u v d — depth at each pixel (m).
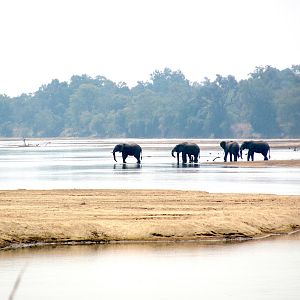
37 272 74.88
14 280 71.81
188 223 95.50
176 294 67.44
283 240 93.38
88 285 70.06
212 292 68.44
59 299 66.12
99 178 174.50
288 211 108.31
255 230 97.25
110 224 93.94
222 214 103.38
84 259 80.88
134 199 120.12
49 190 134.62
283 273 75.00
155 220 97.50
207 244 90.31
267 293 67.94
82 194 127.38
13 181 165.25
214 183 158.00
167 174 190.25
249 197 125.00
